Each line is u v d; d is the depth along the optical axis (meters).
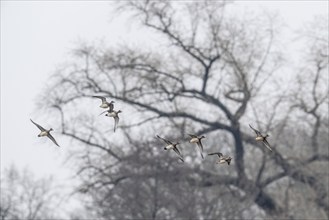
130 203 53.12
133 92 55.34
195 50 54.91
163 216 53.38
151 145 52.94
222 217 53.38
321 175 53.97
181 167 52.94
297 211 53.84
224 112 55.25
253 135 54.62
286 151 55.28
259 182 54.97
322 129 54.53
